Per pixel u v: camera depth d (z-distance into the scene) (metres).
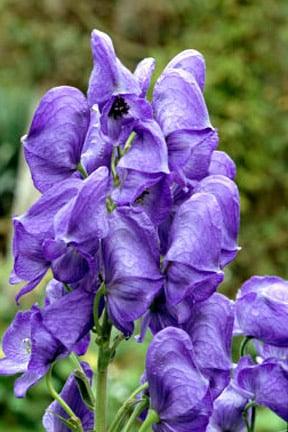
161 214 0.41
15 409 1.19
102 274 0.41
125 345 1.26
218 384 0.42
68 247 0.41
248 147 1.84
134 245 0.41
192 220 0.41
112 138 0.41
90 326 0.41
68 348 0.41
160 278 0.41
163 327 0.42
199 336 0.42
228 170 0.44
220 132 1.82
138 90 0.41
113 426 0.42
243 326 0.46
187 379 0.41
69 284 0.42
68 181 0.41
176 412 0.41
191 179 0.43
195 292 0.41
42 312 0.41
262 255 1.80
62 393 0.45
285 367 0.46
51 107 0.42
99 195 0.40
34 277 0.42
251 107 1.83
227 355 0.43
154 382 0.41
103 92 0.40
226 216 0.42
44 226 0.41
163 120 0.42
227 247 0.42
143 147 0.41
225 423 0.46
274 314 0.45
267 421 0.99
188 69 0.43
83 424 0.45
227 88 1.83
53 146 0.42
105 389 0.42
